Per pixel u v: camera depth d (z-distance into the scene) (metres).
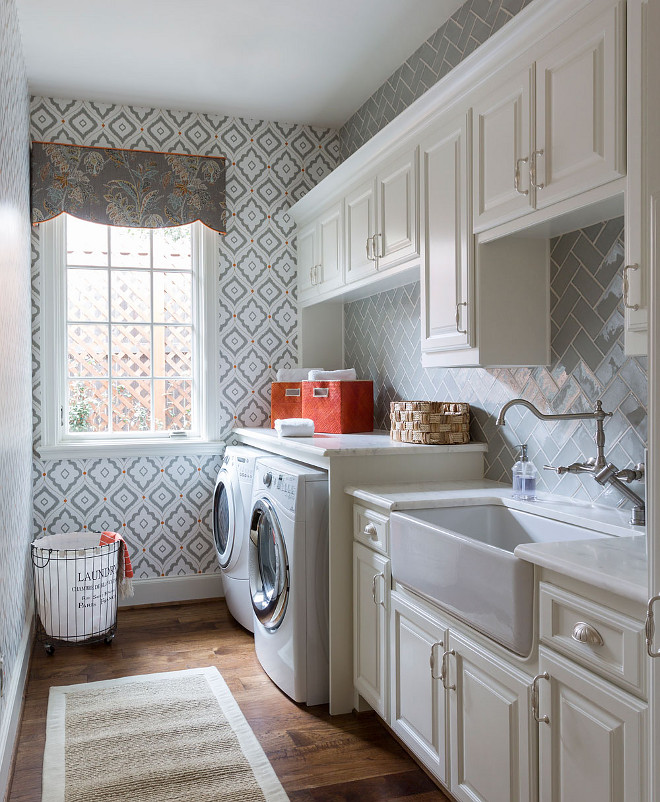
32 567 3.44
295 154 4.14
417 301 3.25
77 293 3.88
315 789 2.10
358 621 2.54
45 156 3.63
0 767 1.89
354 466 2.60
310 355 4.18
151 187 3.82
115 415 3.93
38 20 2.88
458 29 2.81
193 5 2.77
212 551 4.02
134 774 2.17
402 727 2.18
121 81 3.50
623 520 1.87
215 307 3.99
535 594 1.52
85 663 3.06
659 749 1.14
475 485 2.56
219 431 4.02
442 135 2.39
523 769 1.55
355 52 3.20
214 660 3.10
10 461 2.41
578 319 2.18
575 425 2.21
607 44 1.60
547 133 1.83
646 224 1.47
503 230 2.08
